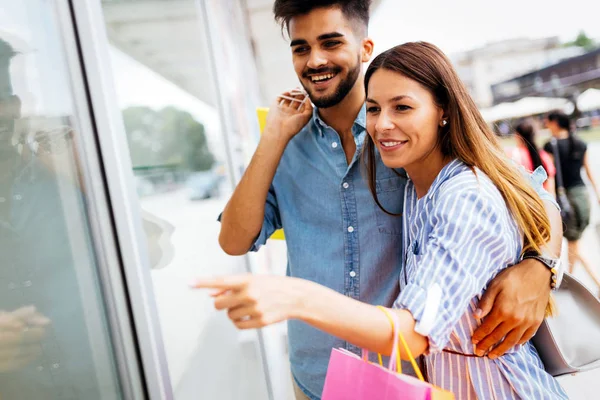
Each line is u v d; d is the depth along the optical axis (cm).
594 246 360
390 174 116
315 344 126
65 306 75
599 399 217
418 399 65
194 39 213
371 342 69
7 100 66
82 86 81
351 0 109
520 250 93
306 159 126
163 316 115
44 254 71
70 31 79
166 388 91
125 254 85
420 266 76
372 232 118
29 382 67
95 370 80
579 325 101
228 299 62
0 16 66
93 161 82
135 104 122
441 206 81
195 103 202
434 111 92
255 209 120
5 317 64
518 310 85
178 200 153
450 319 72
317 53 109
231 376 180
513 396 89
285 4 108
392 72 90
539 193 109
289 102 126
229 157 257
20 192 68
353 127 117
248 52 582
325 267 122
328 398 77
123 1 118
